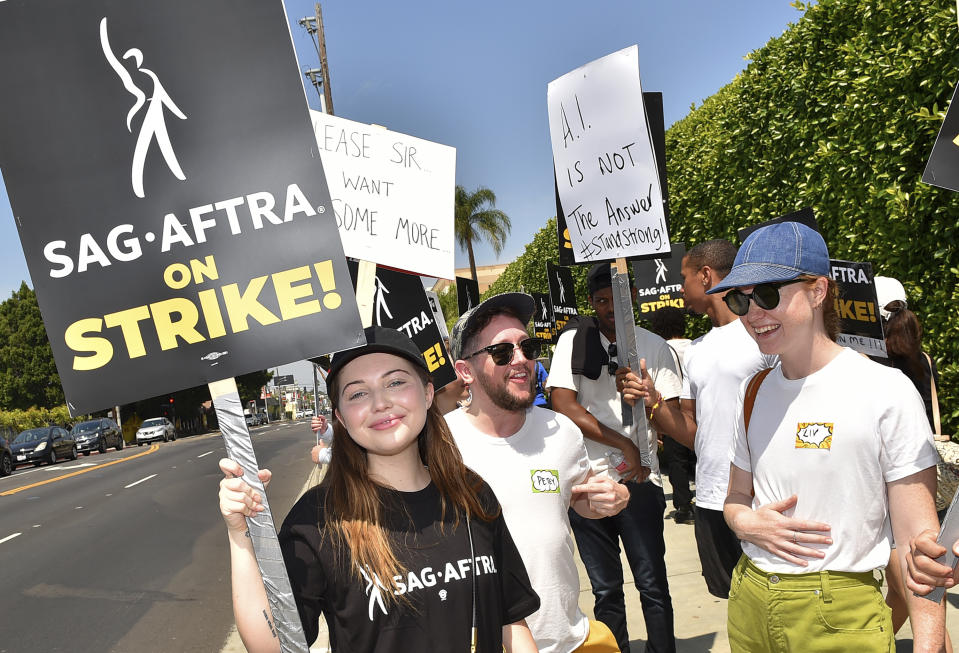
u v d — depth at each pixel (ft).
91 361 5.84
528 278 69.41
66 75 5.98
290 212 6.09
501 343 8.07
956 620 12.44
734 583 7.82
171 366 5.90
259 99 6.12
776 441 7.13
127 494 46.06
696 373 10.42
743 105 25.48
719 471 10.11
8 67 5.93
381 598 5.37
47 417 149.28
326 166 10.62
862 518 6.74
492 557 5.81
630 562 11.91
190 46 6.11
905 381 6.73
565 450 8.32
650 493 11.84
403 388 5.72
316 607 5.43
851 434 6.68
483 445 8.20
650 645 11.62
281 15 6.17
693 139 31.14
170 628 18.03
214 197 6.06
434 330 12.09
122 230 5.95
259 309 6.01
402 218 10.84
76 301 5.86
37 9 5.98
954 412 16.75
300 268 6.05
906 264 17.84
